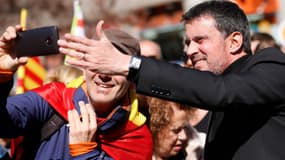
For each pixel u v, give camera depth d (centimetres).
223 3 354
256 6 1232
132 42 358
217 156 343
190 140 522
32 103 354
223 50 348
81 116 359
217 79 308
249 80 310
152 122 443
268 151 322
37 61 573
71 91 368
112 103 362
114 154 368
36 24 1680
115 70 298
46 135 358
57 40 320
